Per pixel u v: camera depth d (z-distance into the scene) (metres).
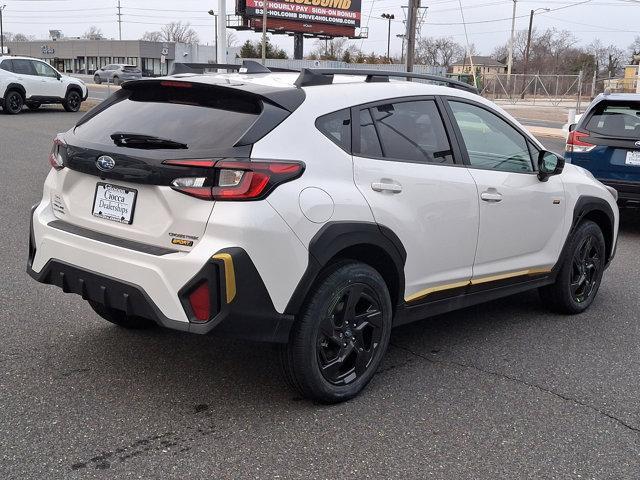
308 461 3.22
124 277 3.48
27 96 23.41
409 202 4.01
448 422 3.66
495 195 4.56
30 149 14.48
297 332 3.56
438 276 4.31
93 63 90.00
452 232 4.30
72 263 3.73
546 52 96.19
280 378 4.10
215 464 3.16
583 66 88.06
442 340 4.89
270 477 3.08
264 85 3.74
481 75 50.84
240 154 3.34
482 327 5.20
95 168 3.63
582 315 5.57
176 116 3.71
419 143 4.20
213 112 3.66
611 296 6.12
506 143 4.88
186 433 3.43
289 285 3.43
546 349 4.77
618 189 8.58
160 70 83.19
